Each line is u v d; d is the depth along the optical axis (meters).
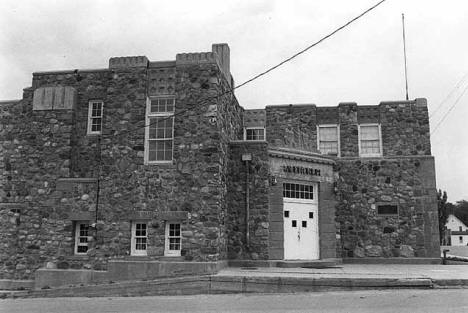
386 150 24.48
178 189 18.34
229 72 21.67
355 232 23.27
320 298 12.98
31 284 19.41
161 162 18.80
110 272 18.14
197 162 18.39
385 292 13.64
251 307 12.03
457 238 96.31
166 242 18.27
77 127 21.06
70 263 19.05
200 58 19.05
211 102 18.67
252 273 16.06
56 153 20.69
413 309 10.91
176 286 15.54
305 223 20.50
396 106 24.78
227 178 19.86
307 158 20.70
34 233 20.03
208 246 17.73
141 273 17.86
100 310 12.66
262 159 19.78
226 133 20.27
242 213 19.59
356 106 25.05
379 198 23.42
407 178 23.39
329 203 21.19
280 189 19.83
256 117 25.42
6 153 21.69
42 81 21.59
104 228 18.66
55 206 19.61
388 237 23.02
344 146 24.73
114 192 18.83
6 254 20.59
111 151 19.11
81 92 21.34
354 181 23.73
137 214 18.47
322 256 20.50
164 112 19.27
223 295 14.59
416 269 18.05
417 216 23.00
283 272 16.36
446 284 14.38
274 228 19.44
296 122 25.22
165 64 19.33
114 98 19.44
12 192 21.23
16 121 21.91
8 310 13.34
